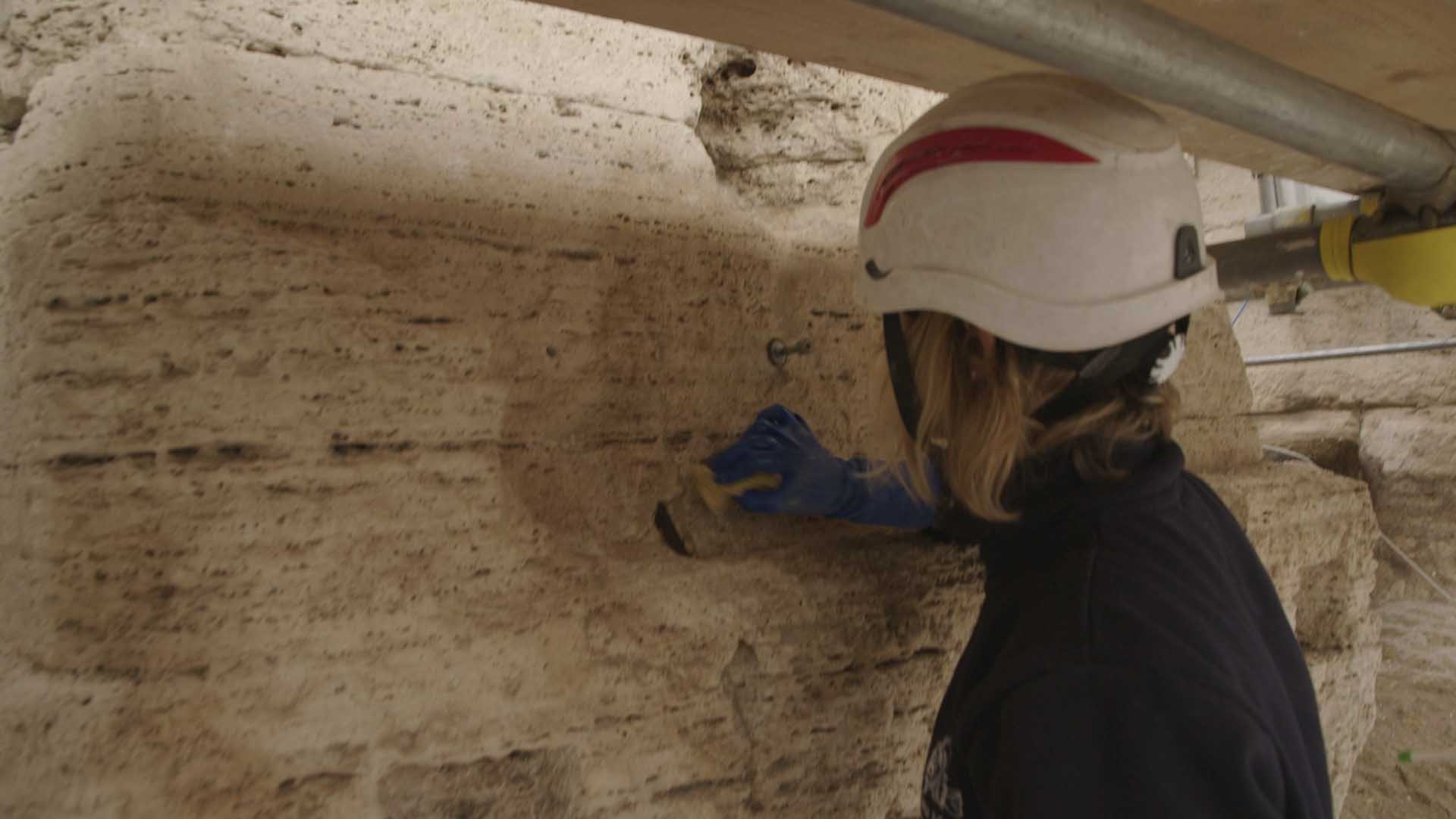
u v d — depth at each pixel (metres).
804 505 1.17
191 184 1.00
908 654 1.33
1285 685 0.89
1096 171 0.78
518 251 1.16
